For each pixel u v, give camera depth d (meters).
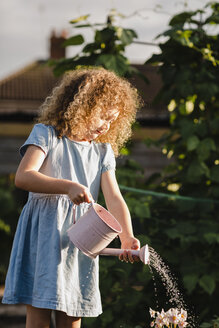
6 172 8.54
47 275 2.03
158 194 3.53
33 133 2.14
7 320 4.93
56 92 2.28
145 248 1.97
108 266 3.23
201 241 3.39
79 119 2.16
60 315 2.18
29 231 2.13
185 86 3.62
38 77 9.98
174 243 3.49
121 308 3.27
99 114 2.20
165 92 3.82
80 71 2.36
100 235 2.00
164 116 7.62
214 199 3.66
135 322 3.29
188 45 3.48
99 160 2.30
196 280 3.25
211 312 3.37
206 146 3.56
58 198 2.10
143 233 3.48
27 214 2.14
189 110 3.66
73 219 2.12
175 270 3.44
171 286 3.11
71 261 2.09
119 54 3.67
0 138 8.55
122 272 3.28
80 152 2.21
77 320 2.20
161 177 3.95
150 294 3.36
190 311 3.37
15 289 2.05
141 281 3.29
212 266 3.37
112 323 3.27
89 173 2.22
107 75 2.30
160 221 3.51
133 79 3.70
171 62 3.72
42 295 2.01
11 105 8.55
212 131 3.71
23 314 4.99
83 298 2.13
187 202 3.53
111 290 3.33
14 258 2.12
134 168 3.79
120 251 2.03
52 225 2.08
